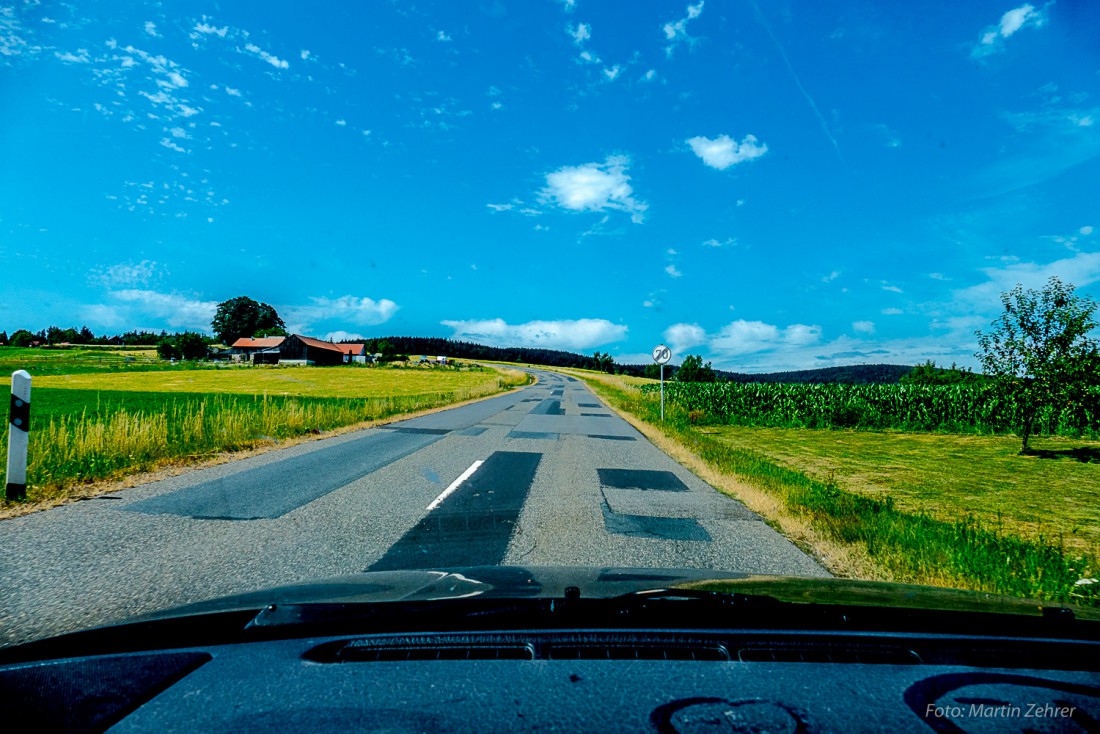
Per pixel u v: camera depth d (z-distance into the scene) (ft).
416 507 21.07
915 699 5.04
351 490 23.82
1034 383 47.78
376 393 141.49
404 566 14.02
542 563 14.56
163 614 6.56
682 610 6.72
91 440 27.37
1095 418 63.77
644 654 5.82
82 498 20.70
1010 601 7.62
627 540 17.16
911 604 7.08
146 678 5.41
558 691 5.10
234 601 7.05
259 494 22.47
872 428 76.02
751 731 4.49
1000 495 30.25
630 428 60.70
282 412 47.21
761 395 82.33
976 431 71.10
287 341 356.59
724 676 5.40
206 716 4.75
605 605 6.67
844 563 15.38
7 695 5.11
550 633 6.12
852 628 6.45
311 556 14.67
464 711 4.80
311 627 6.31
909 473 37.58
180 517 18.38
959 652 5.97
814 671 5.52
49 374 191.01
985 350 50.44
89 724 4.68
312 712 4.78
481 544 16.31
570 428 57.62
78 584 12.12
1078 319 45.44
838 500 22.35
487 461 33.45
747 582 8.17
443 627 6.39
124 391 122.72
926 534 17.57
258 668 5.52
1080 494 30.83
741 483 27.48
